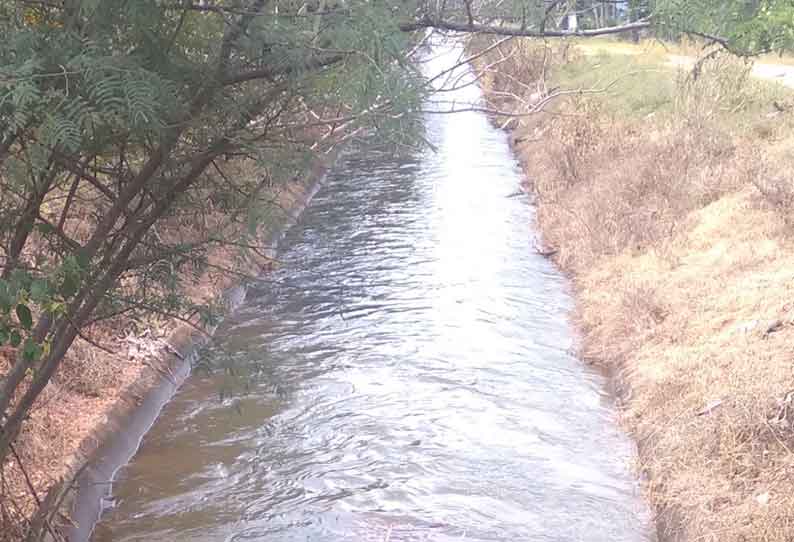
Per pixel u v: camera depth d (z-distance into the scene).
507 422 7.20
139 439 6.88
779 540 4.66
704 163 11.78
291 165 4.05
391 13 3.32
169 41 3.43
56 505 5.09
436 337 9.03
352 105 3.50
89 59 2.85
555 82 17.09
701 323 7.68
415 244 12.49
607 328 8.56
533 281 10.84
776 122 12.73
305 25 3.29
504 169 17.50
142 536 5.71
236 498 6.16
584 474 6.39
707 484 5.44
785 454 5.34
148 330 8.02
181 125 3.48
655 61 16.84
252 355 5.28
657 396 6.84
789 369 6.05
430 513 5.96
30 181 4.09
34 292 3.34
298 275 11.03
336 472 6.48
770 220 9.32
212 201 4.44
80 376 6.97
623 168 12.82
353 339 9.00
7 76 2.75
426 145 3.79
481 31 3.61
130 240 4.08
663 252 9.81
